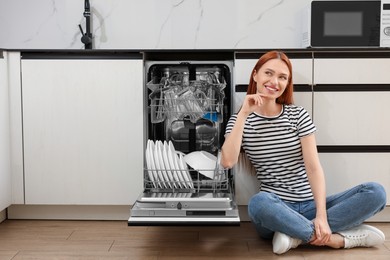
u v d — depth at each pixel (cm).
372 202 191
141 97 229
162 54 242
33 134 232
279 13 273
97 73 229
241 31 274
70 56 228
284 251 191
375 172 229
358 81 225
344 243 196
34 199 235
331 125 227
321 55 225
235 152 195
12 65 229
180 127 244
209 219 185
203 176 227
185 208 189
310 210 201
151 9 274
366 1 239
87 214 242
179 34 275
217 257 190
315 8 241
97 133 231
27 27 276
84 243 207
